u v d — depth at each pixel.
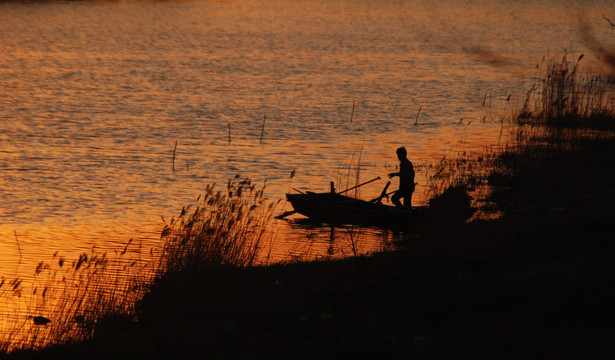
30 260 72.50
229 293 54.12
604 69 191.50
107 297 56.81
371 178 115.62
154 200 101.12
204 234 64.12
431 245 61.94
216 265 60.69
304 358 37.94
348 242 77.12
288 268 61.00
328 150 138.38
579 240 59.09
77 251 76.00
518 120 160.75
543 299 43.62
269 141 147.00
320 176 116.94
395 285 52.91
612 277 44.69
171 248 64.25
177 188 108.31
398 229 82.44
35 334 50.50
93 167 121.44
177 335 45.97
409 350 37.06
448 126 164.50
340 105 196.00
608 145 115.50
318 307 49.28
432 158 127.75
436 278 52.97
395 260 59.22
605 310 40.16
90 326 50.97
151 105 192.88
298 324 46.06
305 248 74.12
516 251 57.53
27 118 169.25
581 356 34.59
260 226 82.06
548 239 60.22
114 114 177.88
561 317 40.25
